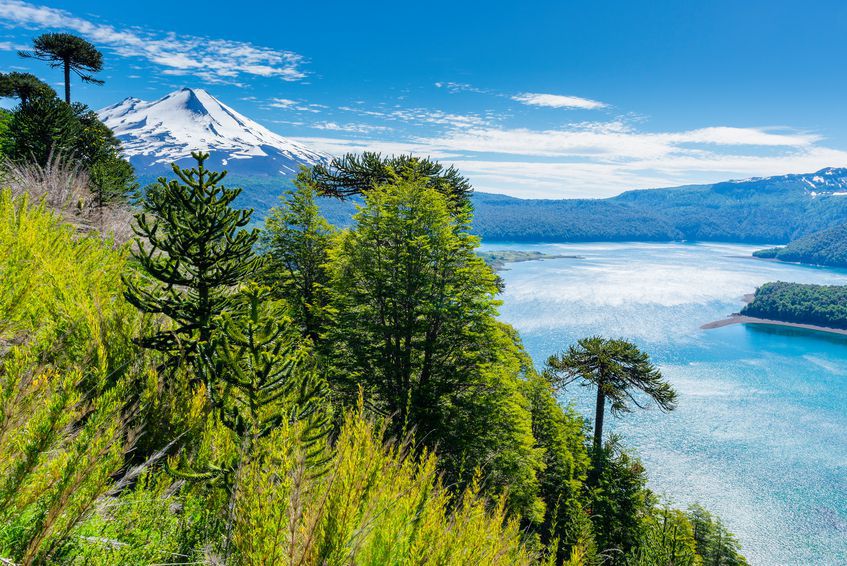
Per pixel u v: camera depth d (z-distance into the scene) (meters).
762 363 116.81
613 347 28.67
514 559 4.14
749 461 65.94
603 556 21.67
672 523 26.22
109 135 31.55
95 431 2.47
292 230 23.05
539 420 26.88
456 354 16.64
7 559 2.04
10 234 5.06
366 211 18.06
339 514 2.69
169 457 3.61
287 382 3.96
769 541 50.16
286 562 2.51
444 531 3.27
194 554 2.71
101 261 6.39
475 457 13.80
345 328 17.20
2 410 2.08
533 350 118.25
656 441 71.06
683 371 107.62
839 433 75.56
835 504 56.56
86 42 31.75
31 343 3.85
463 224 17.77
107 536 2.51
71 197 10.52
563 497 23.75
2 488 2.02
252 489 2.82
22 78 30.27
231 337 3.99
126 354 4.53
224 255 5.67
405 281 16.73
